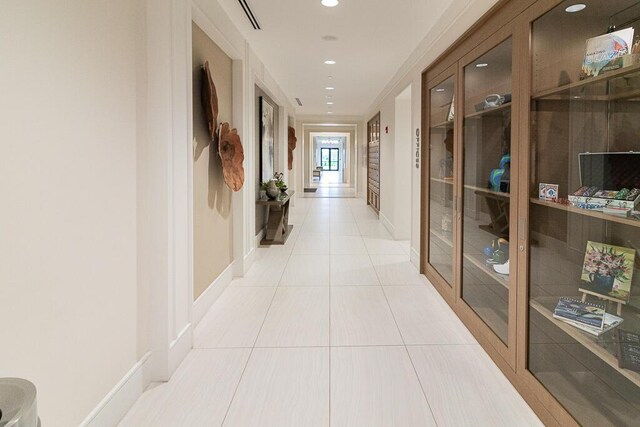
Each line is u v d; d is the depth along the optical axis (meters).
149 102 2.22
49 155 1.45
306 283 4.18
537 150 2.05
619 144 1.59
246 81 4.34
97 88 1.74
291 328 3.07
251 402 2.14
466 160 3.12
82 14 1.62
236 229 4.35
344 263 4.99
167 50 2.22
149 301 2.31
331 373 2.42
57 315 1.51
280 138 7.88
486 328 2.65
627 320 1.58
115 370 1.96
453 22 3.23
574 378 1.80
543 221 2.03
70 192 1.57
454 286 3.33
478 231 2.93
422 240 4.45
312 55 4.93
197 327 3.09
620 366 1.51
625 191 1.55
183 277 2.56
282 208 6.16
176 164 2.40
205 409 2.08
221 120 3.81
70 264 1.58
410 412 2.04
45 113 1.43
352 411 2.06
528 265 2.10
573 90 1.81
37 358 1.41
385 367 2.49
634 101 1.52
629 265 1.58
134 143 2.09
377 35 4.11
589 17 1.69
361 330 3.04
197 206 3.16
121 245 1.99
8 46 1.26
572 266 1.85
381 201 8.12
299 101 9.05
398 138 6.30
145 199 2.23
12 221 1.29
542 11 1.92
